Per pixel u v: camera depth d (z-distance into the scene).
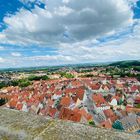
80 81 124.25
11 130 3.53
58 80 139.62
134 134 3.26
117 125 42.44
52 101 67.38
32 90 100.69
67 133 3.31
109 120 44.00
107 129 3.42
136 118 45.00
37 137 3.29
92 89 97.00
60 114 46.94
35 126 3.57
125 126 42.44
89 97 77.50
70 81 121.31
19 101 69.69
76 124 3.60
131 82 125.44
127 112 50.25
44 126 3.56
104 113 49.88
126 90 96.62
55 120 3.77
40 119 3.84
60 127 3.50
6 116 4.00
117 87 102.56
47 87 104.12
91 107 63.84
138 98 74.12
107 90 97.00
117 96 74.25
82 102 67.75
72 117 43.53
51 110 52.97
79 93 70.62
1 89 125.06
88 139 3.15
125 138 3.13
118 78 146.50
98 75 180.38
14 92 100.06
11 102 69.00
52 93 82.62
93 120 44.66
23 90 104.69
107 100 76.00
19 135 3.42
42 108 59.75
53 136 3.27
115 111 52.00
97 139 3.14
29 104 65.69
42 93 86.69
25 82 142.62
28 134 3.39
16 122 3.74
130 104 72.56
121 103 73.12
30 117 3.94
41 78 167.25
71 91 80.06
